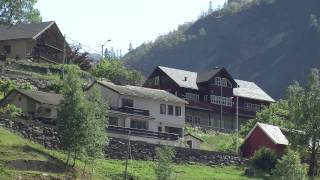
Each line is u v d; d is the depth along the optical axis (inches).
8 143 2859.3
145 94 4207.7
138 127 4087.1
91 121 2957.7
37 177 2642.7
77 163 2962.6
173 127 4311.0
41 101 3585.1
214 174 3390.7
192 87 5433.1
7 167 2662.4
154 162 3373.5
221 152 3725.4
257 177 3535.9
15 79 4365.2
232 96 5644.7
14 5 3523.6
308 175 3799.2
